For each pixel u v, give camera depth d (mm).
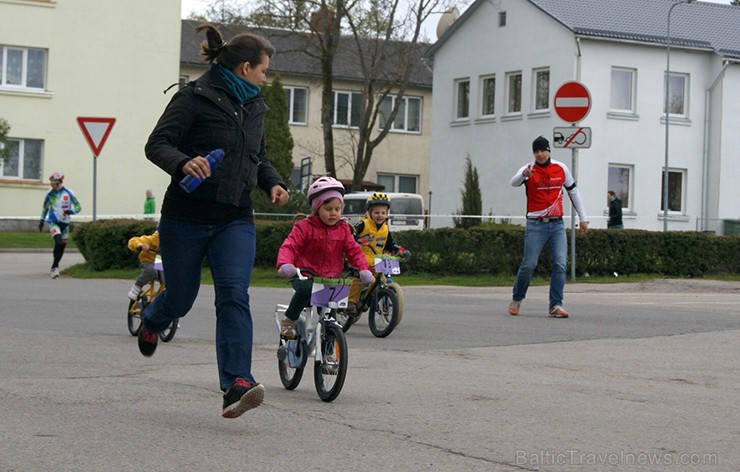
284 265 9500
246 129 8039
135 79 52562
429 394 9805
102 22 51938
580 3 50281
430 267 27234
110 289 22984
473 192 46406
